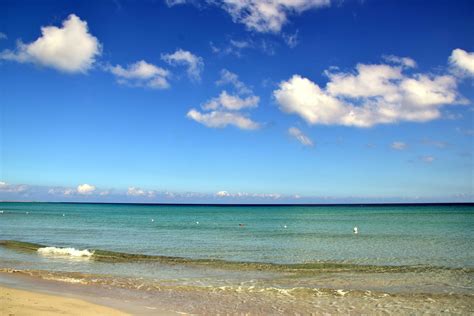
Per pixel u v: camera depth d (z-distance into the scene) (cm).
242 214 13000
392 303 1535
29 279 1944
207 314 1357
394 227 5831
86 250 3055
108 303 1467
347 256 2869
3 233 4906
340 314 1389
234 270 2308
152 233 4991
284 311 1417
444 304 1520
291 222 7706
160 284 1872
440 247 3319
